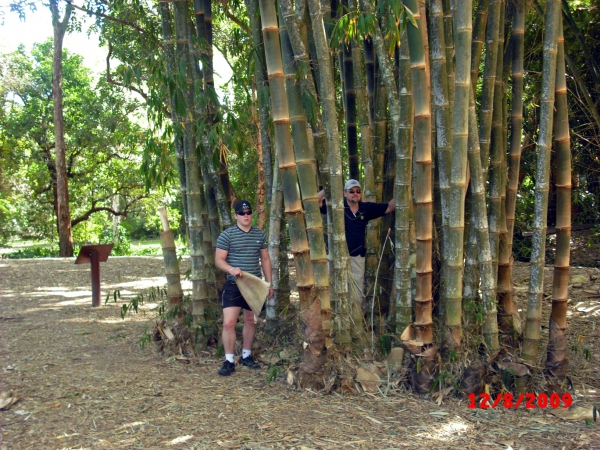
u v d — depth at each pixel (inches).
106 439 125.4
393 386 152.3
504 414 137.9
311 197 148.3
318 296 152.1
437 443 122.3
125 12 403.2
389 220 177.6
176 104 175.3
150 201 865.5
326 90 152.6
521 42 164.4
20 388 157.6
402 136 155.9
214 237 199.9
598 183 381.7
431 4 146.7
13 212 960.3
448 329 147.6
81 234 959.0
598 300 254.4
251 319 173.8
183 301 204.7
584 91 278.4
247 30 351.3
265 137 201.9
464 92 138.5
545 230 149.1
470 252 156.7
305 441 122.8
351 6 174.1
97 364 182.4
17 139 789.9
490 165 162.4
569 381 148.7
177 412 139.8
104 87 606.5
